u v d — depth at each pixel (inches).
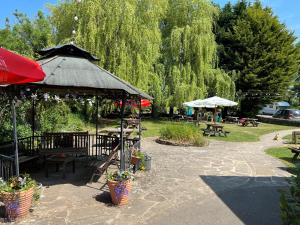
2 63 207.0
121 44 896.9
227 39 1475.1
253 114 1596.9
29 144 441.7
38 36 968.3
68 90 336.2
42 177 370.9
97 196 309.4
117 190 283.3
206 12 1168.2
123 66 898.7
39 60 373.7
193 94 1112.8
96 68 353.1
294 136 773.3
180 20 1202.6
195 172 429.4
